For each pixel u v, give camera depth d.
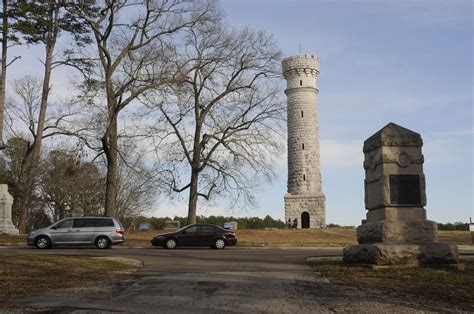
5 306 10.43
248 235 48.34
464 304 10.90
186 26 37.03
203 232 31.80
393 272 15.93
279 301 11.15
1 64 34.06
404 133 18.23
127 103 33.84
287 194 74.62
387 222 17.61
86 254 23.05
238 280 14.49
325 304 10.83
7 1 32.50
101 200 64.38
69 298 11.49
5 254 20.16
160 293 12.20
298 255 24.70
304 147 74.94
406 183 17.95
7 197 39.34
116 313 9.77
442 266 16.94
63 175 62.19
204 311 9.98
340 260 20.39
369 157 19.19
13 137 53.66
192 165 41.25
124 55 34.78
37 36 34.38
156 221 80.19
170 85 34.69
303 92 75.81
